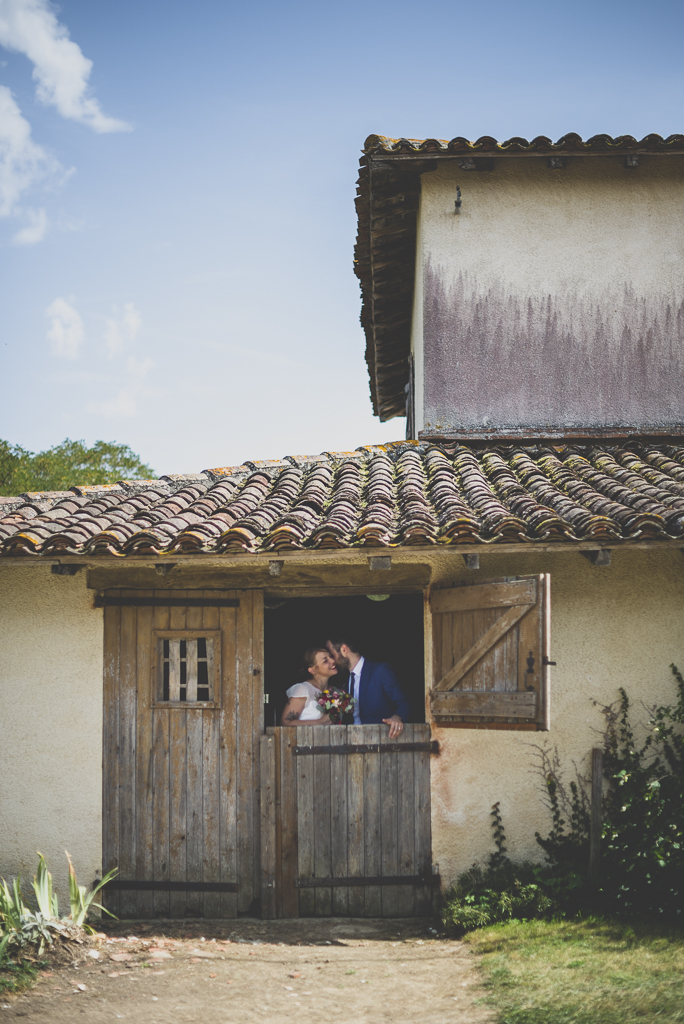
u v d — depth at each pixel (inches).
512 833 241.4
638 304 327.3
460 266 328.2
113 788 244.8
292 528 221.6
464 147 307.6
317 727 245.0
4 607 249.8
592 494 245.1
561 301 327.3
